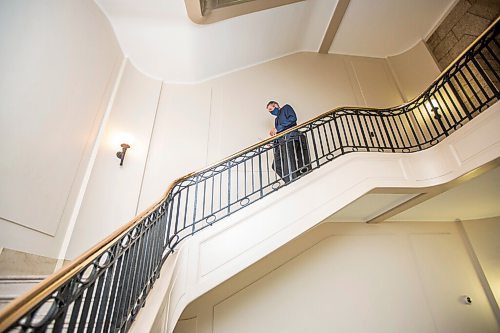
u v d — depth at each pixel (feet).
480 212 12.16
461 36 15.03
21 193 6.55
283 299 10.29
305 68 16.62
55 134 7.80
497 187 9.16
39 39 7.36
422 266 12.02
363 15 15.69
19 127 6.59
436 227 13.16
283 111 11.16
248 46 14.32
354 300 10.80
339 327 10.22
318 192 7.95
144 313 5.33
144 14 10.96
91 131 9.57
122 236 4.77
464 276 12.17
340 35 16.85
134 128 11.53
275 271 10.72
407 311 10.96
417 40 17.51
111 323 4.44
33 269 6.67
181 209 10.92
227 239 7.01
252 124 13.66
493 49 13.76
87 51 9.48
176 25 11.52
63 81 8.21
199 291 6.35
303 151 9.98
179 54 12.82
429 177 8.38
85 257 3.80
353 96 16.21
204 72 14.21
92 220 8.86
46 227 7.24
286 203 7.67
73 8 8.86
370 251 11.88
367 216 12.01
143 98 12.52
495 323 11.32
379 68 18.10
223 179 11.87
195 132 12.82
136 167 11.01
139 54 12.53
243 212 7.38
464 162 7.62
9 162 6.28
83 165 9.04
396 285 11.38
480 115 7.38
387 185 8.23
